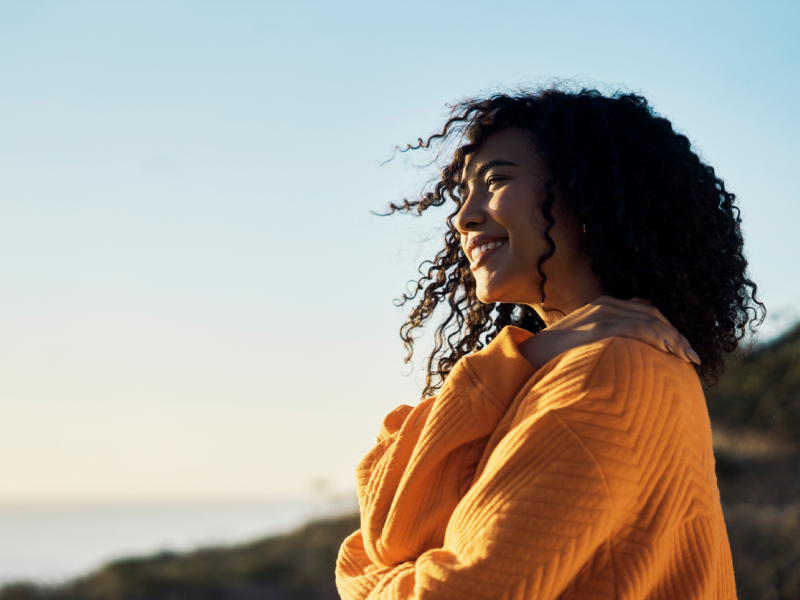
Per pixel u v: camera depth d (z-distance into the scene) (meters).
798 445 10.10
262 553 20.14
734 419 10.88
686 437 1.11
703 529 1.09
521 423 1.09
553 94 1.47
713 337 1.44
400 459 1.30
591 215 1.37
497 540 0.99
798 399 10.37
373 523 1.27
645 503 1.03
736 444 10.59
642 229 1.37
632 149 1.41
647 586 1.01
